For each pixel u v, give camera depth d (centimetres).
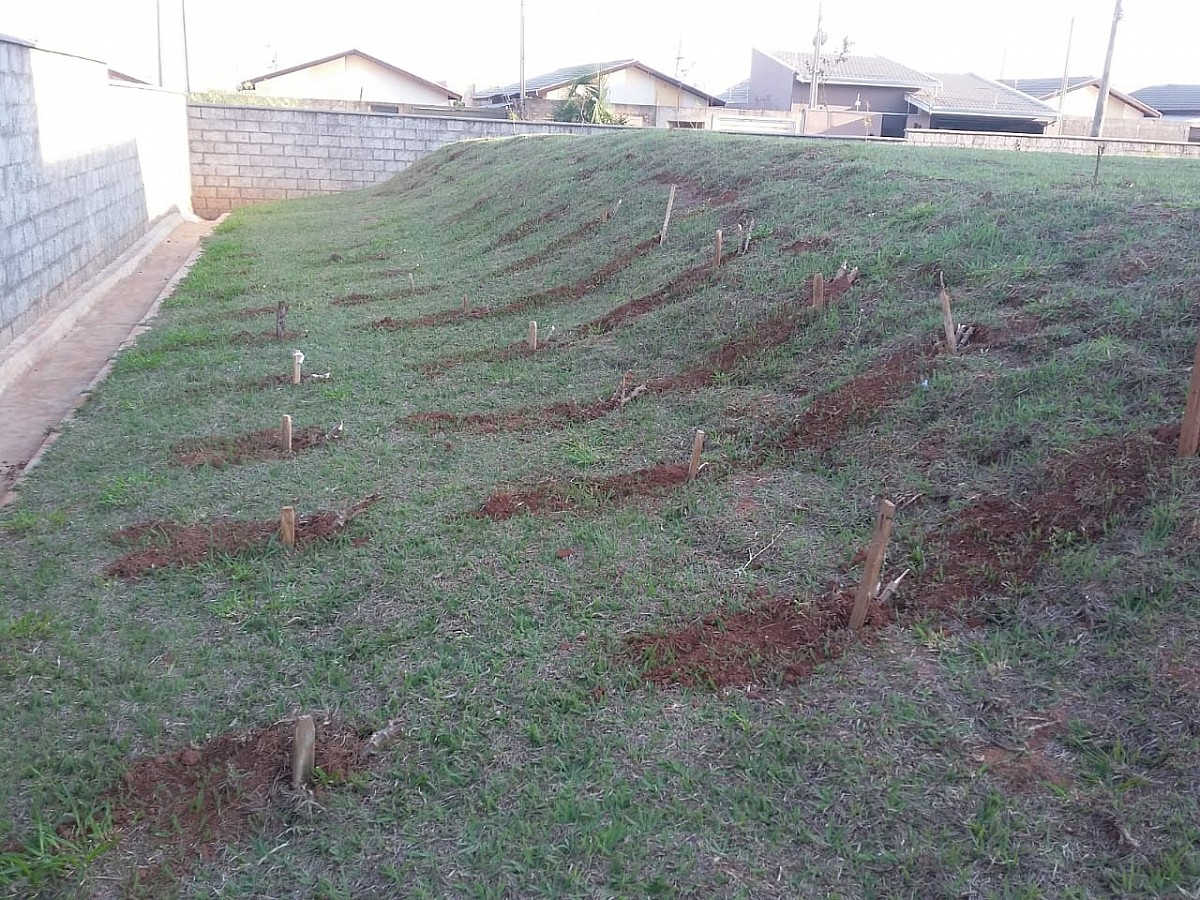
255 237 1722
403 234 1571
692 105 4275
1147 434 450
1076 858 286
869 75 4112
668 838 304
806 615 411
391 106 3198
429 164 2252
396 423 696
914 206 838
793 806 315
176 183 2183
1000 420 510
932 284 690
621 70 4150
